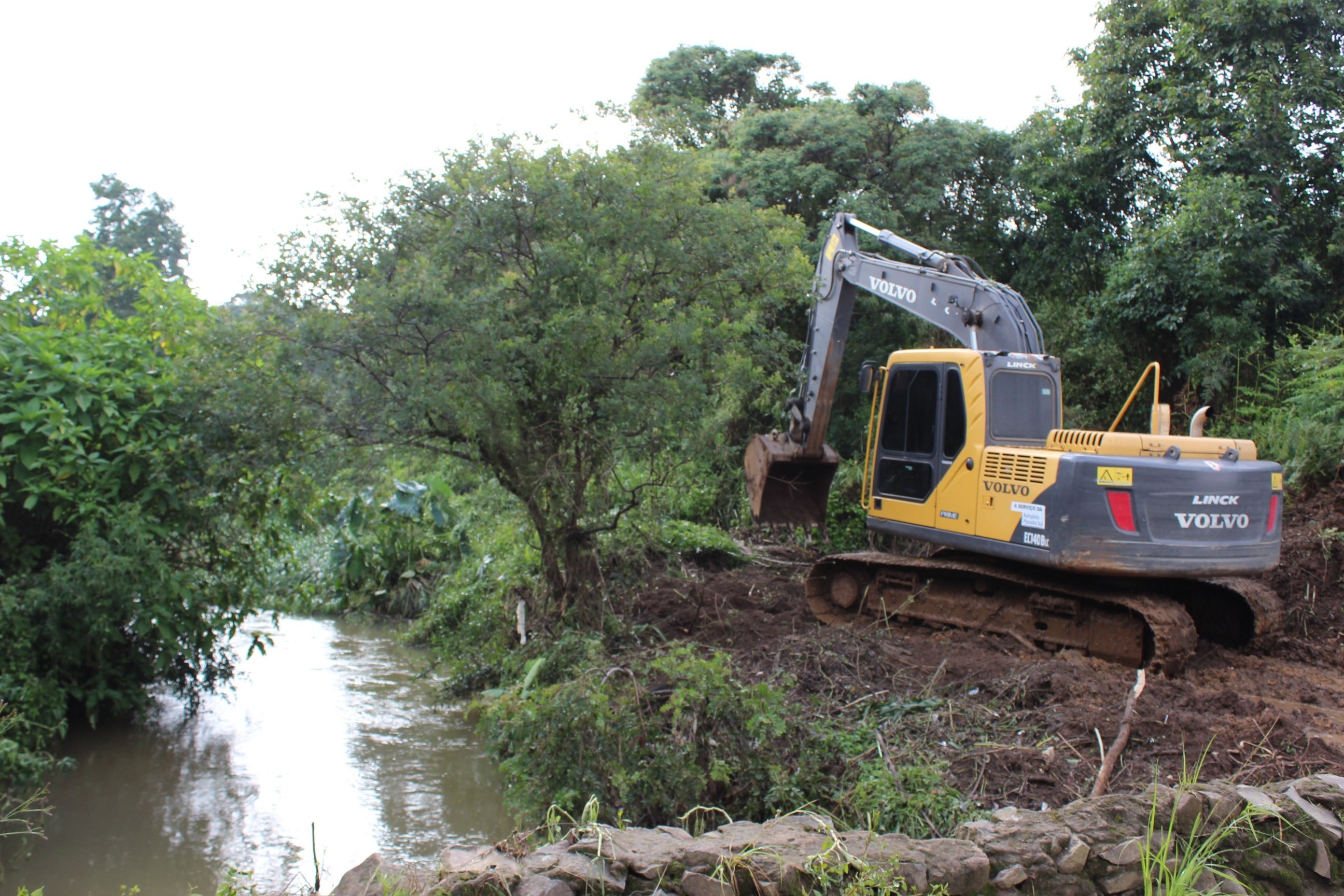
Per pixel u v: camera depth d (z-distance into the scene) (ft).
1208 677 24.58
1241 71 46.29
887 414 31.22
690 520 45.01
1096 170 53.21
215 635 26.58
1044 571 27.20
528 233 25.20
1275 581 30.78
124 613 22.20
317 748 23.58
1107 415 50.06
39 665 21.91
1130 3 50.65
